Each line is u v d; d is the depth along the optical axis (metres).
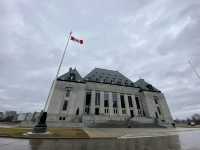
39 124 17.62
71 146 10.23
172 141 13.05
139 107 62.09
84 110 50.72
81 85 53.06
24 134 16.11
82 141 13.08
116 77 69.19
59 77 53.91
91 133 20.41
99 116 46.75
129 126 41.41
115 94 59.19
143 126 43.69
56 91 49.19
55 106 46.50
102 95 56.41
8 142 11.34
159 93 67.12
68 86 51.50
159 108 63.22
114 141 13.20
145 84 71.94
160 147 9.93
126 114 55.53
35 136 15.05
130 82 68.88
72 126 38.25
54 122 39.94
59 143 11.54
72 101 49.16
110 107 54.66
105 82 60.41
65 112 46.69
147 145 10.85
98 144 11.35
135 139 14.70
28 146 9.70
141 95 64.81
